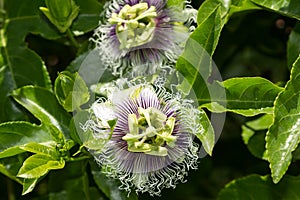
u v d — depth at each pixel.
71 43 0.53
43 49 0.57
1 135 0.49
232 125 0.62
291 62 0.49
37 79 0.53
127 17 0.47
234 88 0.46
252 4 0.50
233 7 0.50
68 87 0.46
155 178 0.46
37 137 0.49
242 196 0.55
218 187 0.64
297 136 0.44
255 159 0.62
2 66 0.54
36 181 0.47
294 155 0.50
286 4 0.48
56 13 0.50
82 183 0.55
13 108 0.53
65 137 0.50
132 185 0.47
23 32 0.54
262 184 0.55
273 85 0.46
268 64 0.60
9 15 0.55
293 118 0.44
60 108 0.50
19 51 0.54
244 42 0.59
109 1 0.50
